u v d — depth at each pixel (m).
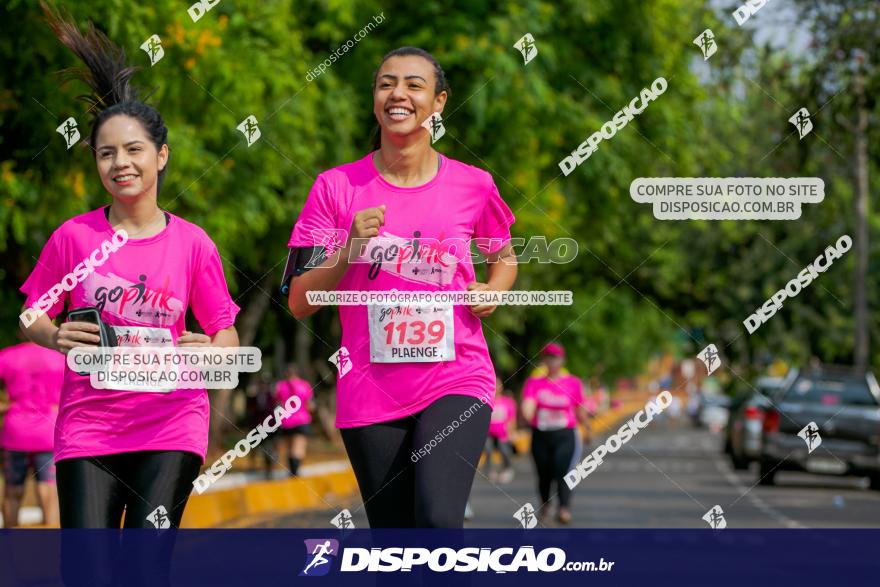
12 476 17.03
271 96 26.39
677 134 36.75
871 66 27.16
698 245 57.12
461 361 8.46
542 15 31.56
